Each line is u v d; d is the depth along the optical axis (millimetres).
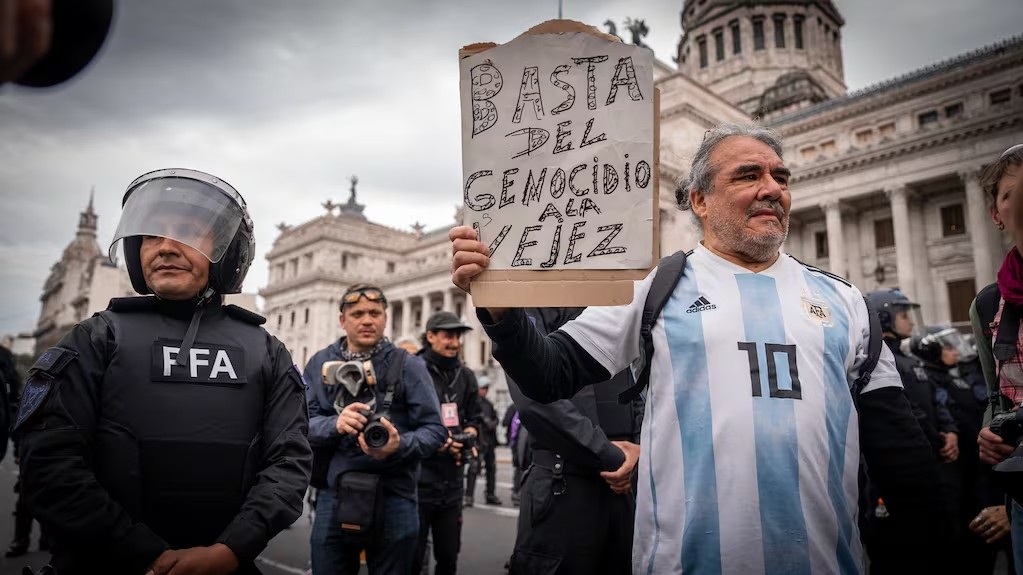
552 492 2980
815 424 1879
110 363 2115
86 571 1945
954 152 34594
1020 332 2412
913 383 4809
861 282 39562
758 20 60562
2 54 596
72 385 2012
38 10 616
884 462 2092
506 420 8461
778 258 2232
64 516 1862
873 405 2107
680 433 1942
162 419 2100
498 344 1955
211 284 2422
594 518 2936
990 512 3049
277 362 2506
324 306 68625
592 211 1866
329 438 3689
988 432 2568
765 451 1832
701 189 2318
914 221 37750
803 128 44031
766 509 1804
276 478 2215
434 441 3850
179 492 2080
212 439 2158
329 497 3707
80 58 867
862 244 40188
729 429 1866
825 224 42250
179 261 2252
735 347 1951
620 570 2998
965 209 36125
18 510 6969
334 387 3973
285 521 2145
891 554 2176
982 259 33062
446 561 4867
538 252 1869
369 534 3512
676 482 1919
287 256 78062
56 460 1902
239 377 2301
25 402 1952
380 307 4129
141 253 2299
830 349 2004
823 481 1854
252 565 2146
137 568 1904
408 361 4113
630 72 1906
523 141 1925
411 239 78625
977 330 2740
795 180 41250
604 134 1891
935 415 4914
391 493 3711
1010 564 4664
